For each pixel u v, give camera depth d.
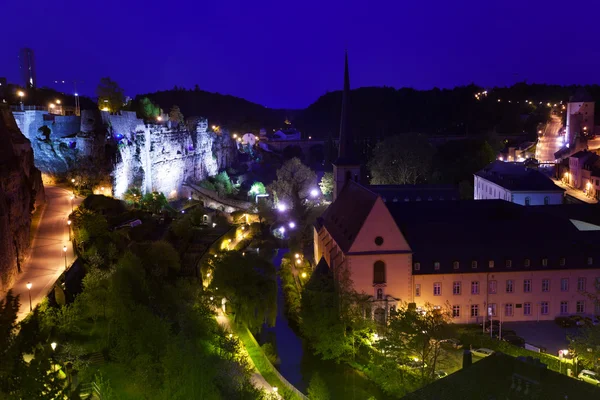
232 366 62.31
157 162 157.38
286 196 173.50
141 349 53.59
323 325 79.62
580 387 43.03
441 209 99.19
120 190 127.38
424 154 195.38
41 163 117.56
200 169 193.75
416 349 71.19
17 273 70.88
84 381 52.53
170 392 49.47
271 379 69.62
